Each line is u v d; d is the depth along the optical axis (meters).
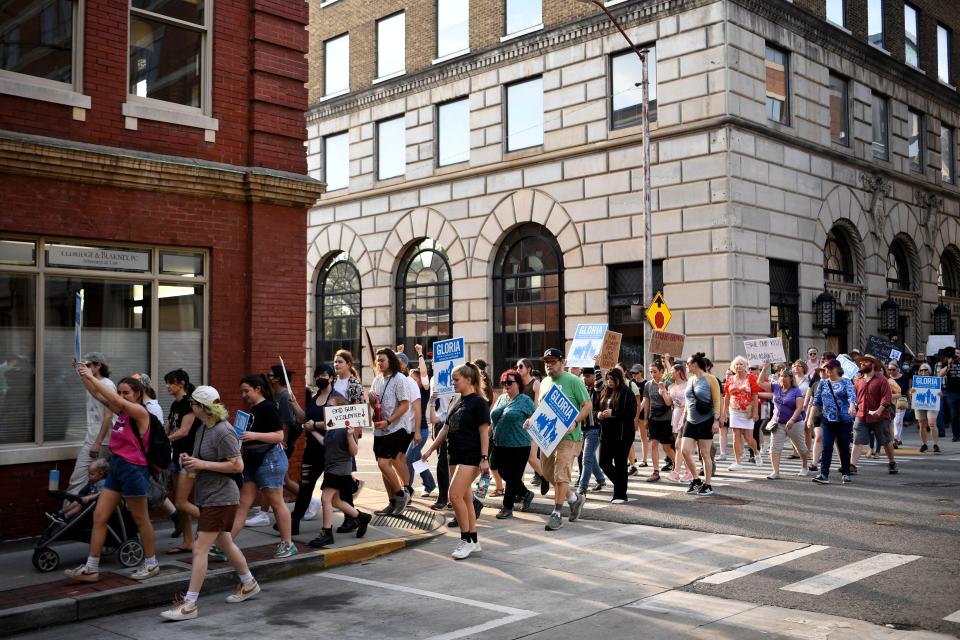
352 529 10.06
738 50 21.11
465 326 26.30
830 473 14.73
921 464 15.94
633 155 22.25
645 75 20.12
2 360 9.84
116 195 10.59
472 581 8.09
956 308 31.38
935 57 30.56
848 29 25.69
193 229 11.28
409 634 6.48
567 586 7.79
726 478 14.22
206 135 11.49
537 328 24.77
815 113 23.75
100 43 10.54
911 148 28.97
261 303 11.79
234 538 8.77
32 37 10.09
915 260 28.66
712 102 20.86
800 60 23.33
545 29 24.30
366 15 30.25
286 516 8.75
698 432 12.62
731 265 20.36
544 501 12.42
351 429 9.52
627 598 7.34
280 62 12.20
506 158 25.25
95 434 9.49
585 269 23.19
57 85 10.25
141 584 7.65
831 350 24.62
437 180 27.22
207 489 7.30
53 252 10.20
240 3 11.99
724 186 20.53
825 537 9.42
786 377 14.04
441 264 27.55
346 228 30.62
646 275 20.12
